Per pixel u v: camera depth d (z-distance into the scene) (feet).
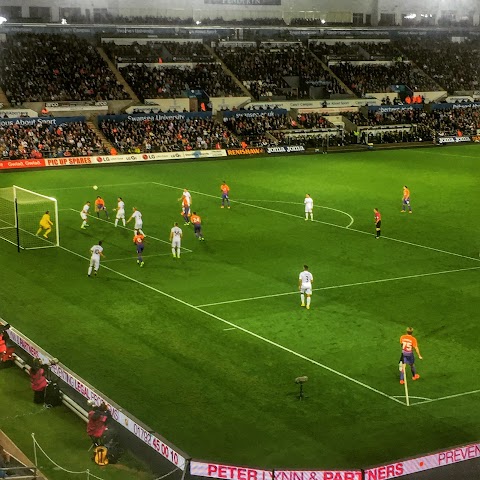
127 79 296.51
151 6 326.85
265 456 64.75
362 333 93.81
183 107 295.69
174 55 317.42
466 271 122.01
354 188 200.13
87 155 247.09
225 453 65.21
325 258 129.80
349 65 343.05
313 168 237.25
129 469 63.46
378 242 141.49
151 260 128.88
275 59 334.03
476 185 205.87
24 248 137.18
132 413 72.54
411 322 97.71
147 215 164.76
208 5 336.90
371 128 302.66
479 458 61.67
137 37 321.32
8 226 154.40
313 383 79.36
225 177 218.79
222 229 151.74
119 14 321.93
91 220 159.74
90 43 308.60
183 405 74.38
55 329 95.66
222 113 288.30
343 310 102.53
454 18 388.98
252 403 74.84
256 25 334.24
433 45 374.02
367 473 57.00
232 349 88.84
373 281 116.16
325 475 56.75
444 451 60.08
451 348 88.79
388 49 361.92
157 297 108.58
